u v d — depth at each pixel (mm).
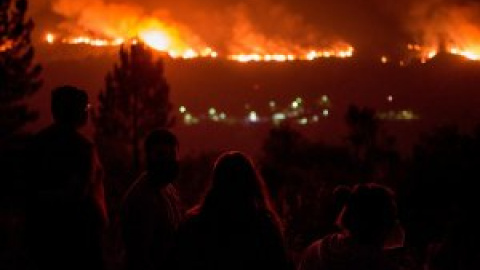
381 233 4668
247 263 4855
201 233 4902
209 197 4977
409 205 16000
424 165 17109
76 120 6328
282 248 4945
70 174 6137
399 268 4727
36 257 6234
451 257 5535
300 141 33719
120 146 28453
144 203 6289
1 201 17906
